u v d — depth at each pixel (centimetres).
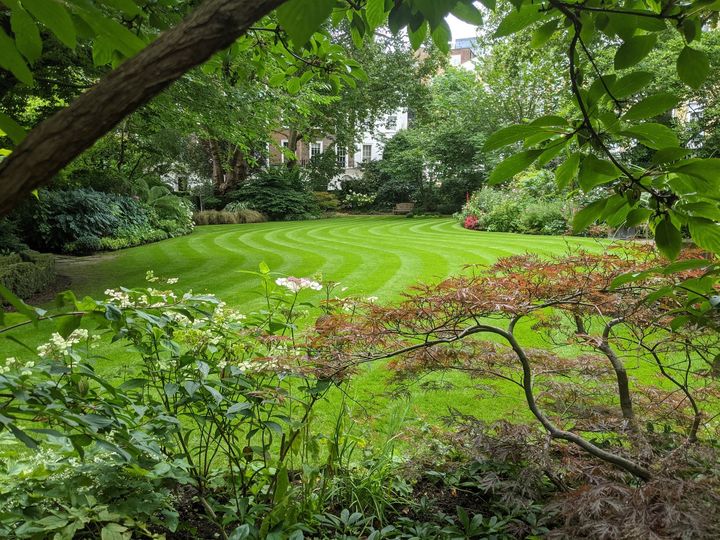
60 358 182
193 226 1684
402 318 188
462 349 228
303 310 234
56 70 578
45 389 137
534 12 86
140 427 181
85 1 41
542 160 84
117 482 176
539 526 194
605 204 98
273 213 2253
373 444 269
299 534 176
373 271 806
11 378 134
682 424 217
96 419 130
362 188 2858
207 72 241
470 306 177
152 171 2073
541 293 193
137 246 1311
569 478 216
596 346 197
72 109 32
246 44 211
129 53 44
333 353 201
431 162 2409
